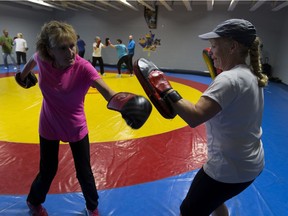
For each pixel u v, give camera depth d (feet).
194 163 9.63
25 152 10.02
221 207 5.36
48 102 5.36
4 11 38.50
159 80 3.64
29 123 13.42
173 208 7.11
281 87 28.84
